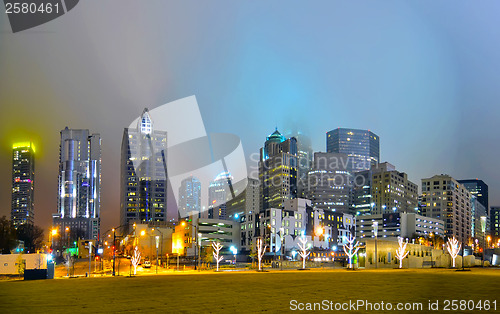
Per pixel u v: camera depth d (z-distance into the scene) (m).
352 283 47.03
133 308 29.45
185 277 63.12
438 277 56.53
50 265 65.94
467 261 111.94
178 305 30.67
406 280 51.03
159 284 49.12
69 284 50.91
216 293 38.12
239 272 81.19
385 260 101.38
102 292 40.31
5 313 27.77
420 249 112.75
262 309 28.56
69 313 27.53
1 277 79.75
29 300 34.59
